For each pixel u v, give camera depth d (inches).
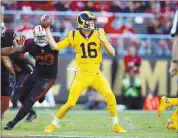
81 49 960.3
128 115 1369.3
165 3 1830.7
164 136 910.4
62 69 1640.0
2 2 1791.3
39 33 978.7
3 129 1008.2
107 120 1232.2
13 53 994.1
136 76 1614.2
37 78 1018.7
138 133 968.3
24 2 1802.4
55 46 944.9
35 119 1241.4
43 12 1734.7
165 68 1654.8
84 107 1608.0
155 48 1726.1
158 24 1756.9
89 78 960.9
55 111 1471.5
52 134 923.4
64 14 1745.8
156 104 1600.6
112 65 1638.8
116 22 1744.6
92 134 935.7
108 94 965.8
